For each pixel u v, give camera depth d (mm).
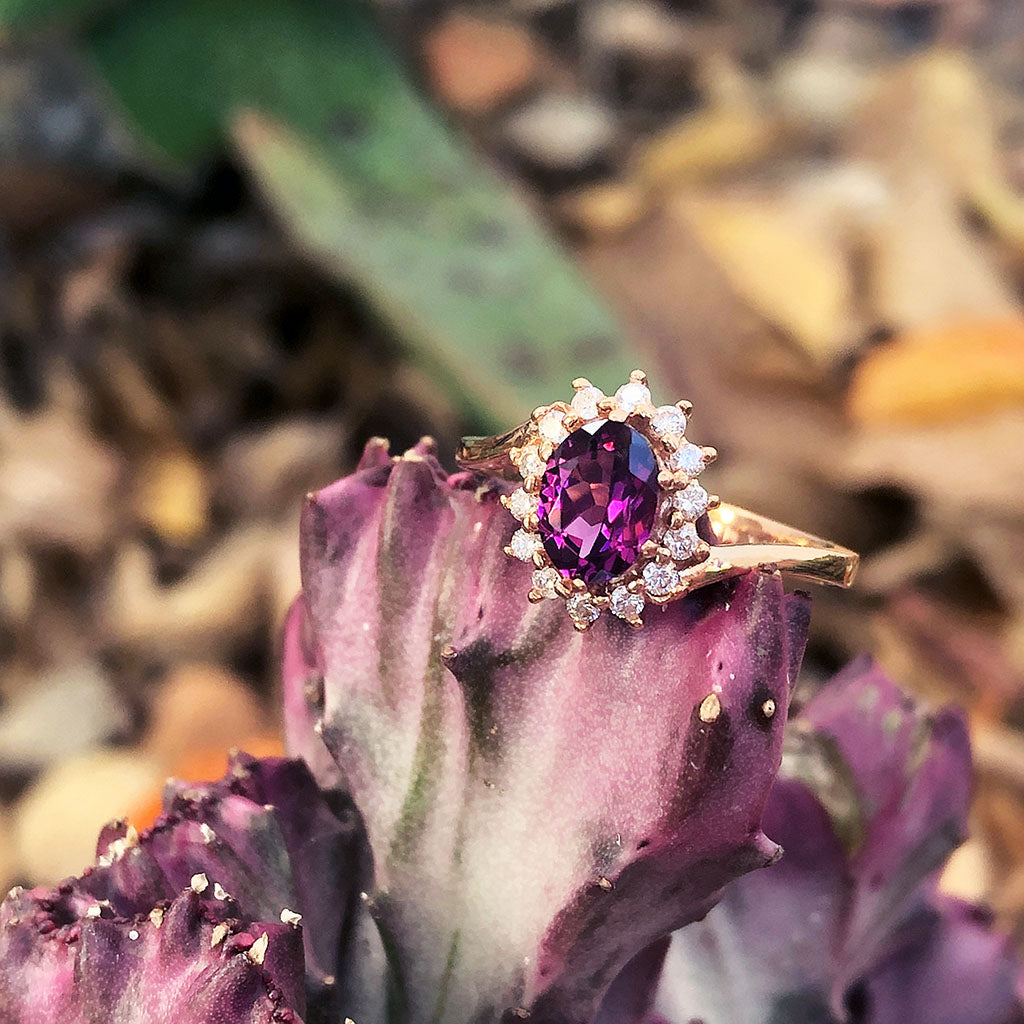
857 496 243
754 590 78
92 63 278
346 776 86
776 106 361
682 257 280
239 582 253
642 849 80
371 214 260
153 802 144
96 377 284
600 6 398
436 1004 87
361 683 86
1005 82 374
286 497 275
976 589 234
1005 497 228
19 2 262
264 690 248
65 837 209
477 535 85
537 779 83
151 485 277
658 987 94
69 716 239
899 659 226
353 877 93
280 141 269
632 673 81
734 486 241
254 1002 77
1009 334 241
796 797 98
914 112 322
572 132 350
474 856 84
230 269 307
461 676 82
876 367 245
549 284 250
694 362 261
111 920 81
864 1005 107
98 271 301
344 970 91
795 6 412
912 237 271
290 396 298
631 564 80
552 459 83
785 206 301
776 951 98
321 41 276
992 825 192
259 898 88
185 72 276
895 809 100
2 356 300
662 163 335
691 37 396
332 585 87
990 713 215
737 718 77
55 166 317
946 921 111
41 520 260
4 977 80
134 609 253
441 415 284
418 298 242
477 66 360
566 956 83
